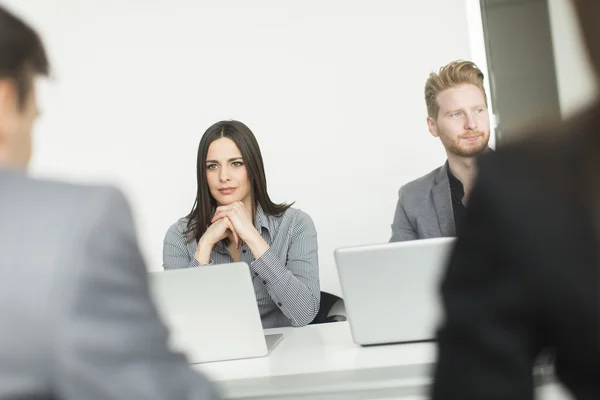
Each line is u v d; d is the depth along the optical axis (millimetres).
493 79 3537
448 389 646
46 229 620
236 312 1781
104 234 624
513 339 608
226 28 4043
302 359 1742
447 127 2689
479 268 619
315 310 2607
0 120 704
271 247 2752
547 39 3400
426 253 1670
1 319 588
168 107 4102
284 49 4004
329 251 3996
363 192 3963
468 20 3793
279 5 3996
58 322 575
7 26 710
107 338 586
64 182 677
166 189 4113
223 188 2713
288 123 4016
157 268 4102
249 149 2730
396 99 3912
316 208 4012
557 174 583
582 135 584
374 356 1677
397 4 3885
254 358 1822
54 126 4148
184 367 669
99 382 574
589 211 563
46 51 768
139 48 4109
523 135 635
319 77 3980
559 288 562
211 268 1753
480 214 621
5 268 602
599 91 587
